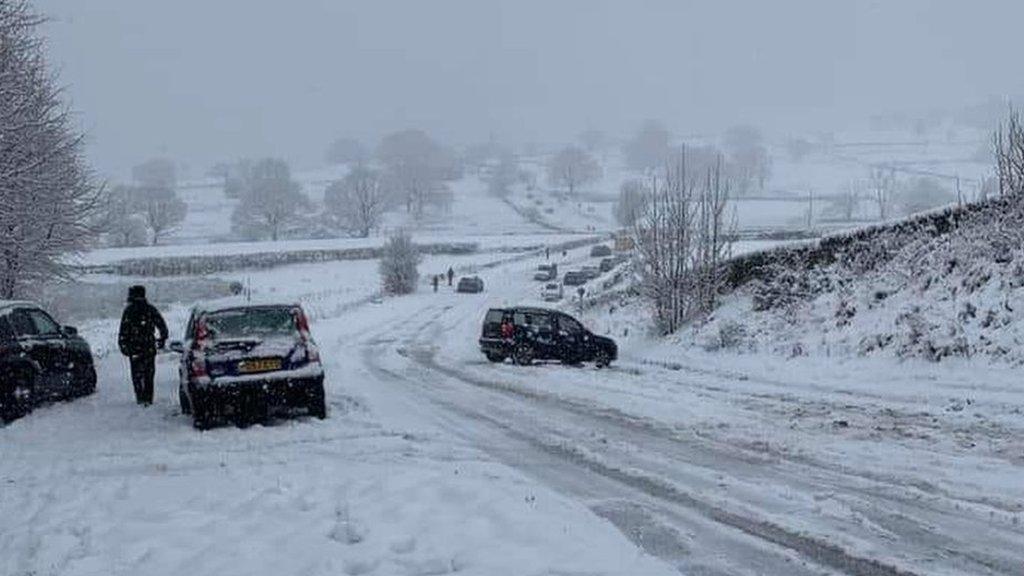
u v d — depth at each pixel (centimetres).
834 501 848
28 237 2131
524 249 9638
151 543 715
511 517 758
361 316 4503
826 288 2478
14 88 1962
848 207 12056
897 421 1307
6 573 665
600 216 14075
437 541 701
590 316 3881
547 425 1305
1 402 1312
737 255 3150
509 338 2384
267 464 1008
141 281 6169
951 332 1786
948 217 2398
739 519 791
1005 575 644
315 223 12644
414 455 1066
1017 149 2253
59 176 2169
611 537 714
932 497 860
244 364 1249
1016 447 1091
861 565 668
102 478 955
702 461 1041
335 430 1224
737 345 2389
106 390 1702
